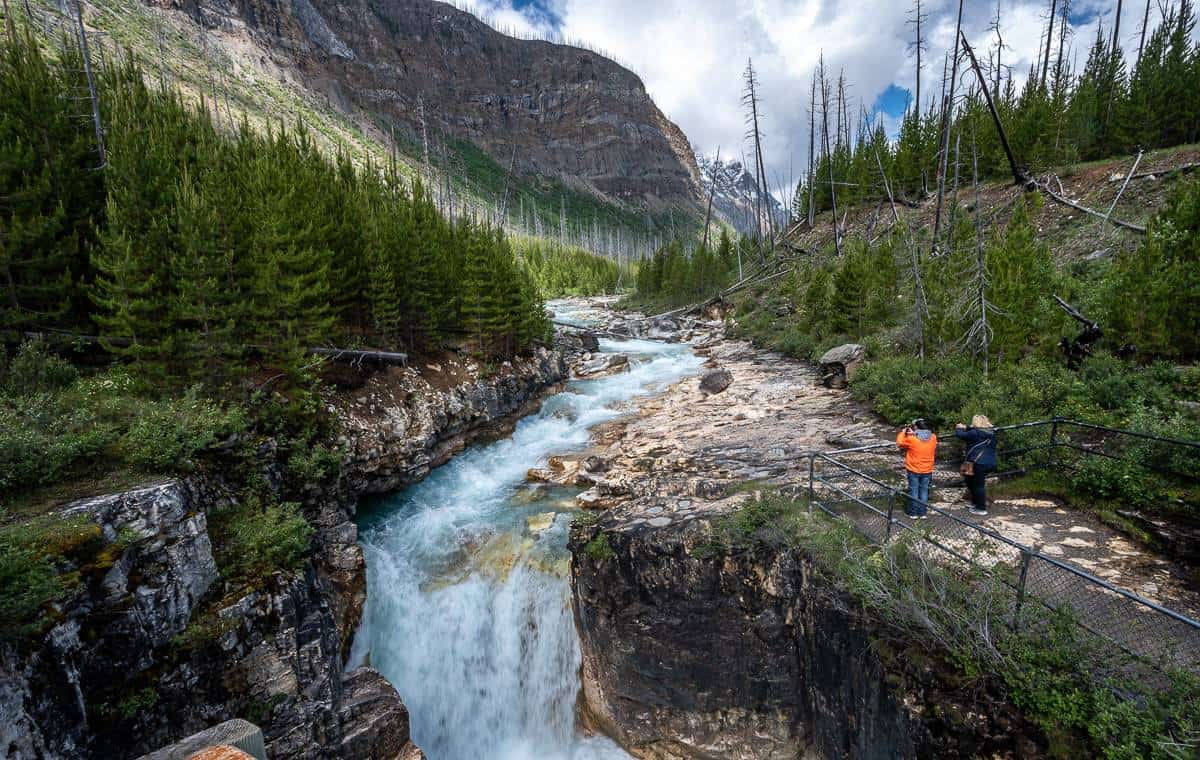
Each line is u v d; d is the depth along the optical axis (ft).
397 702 34.47
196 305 42.83
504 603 42.86
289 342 46.44
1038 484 36.45
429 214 87.40
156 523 27.45
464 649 42.16
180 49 418.10
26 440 27.99
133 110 55.77
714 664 34.63
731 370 95.45
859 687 27.32
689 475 48.49
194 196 43.83
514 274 88.99
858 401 64.49
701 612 34.76
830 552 30.09
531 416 80.59
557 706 41.78
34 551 21.94
